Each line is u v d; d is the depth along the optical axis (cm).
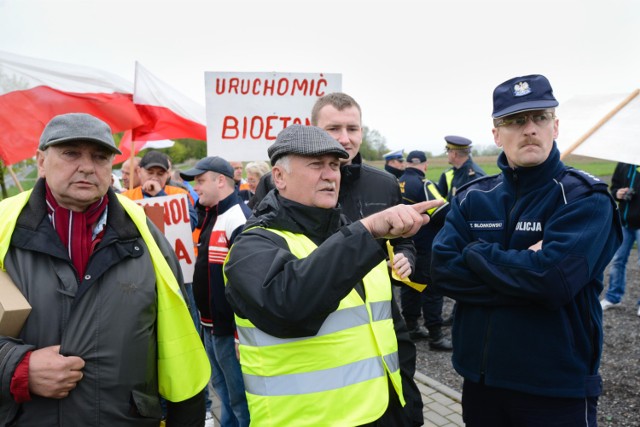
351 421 143
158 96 476
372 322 159
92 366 152
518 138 199
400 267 204
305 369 144
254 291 136
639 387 383
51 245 154
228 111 356
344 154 154
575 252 180
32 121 406
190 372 177
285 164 157
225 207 305
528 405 192
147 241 173
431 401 393
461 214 224
